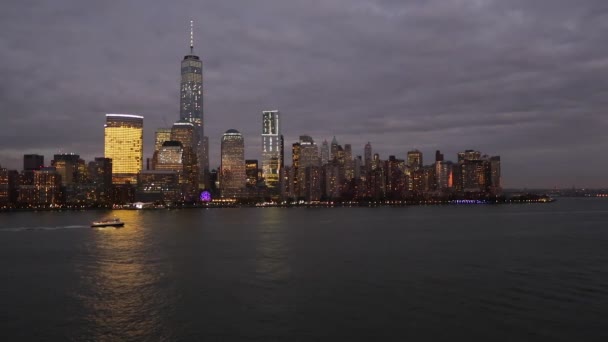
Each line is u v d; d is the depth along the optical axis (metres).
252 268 113.38
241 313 75.31
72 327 69.88
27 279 102.56
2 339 65.56
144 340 64.75
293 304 79.88
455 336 63.97
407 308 76.62
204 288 92.19
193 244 168.00
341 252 142.25
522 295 83.88
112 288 93.12
